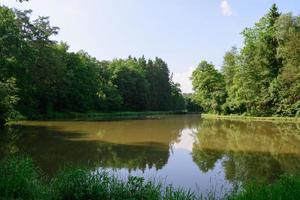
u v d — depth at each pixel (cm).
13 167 887
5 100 3438
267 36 6028
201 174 1522
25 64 4006
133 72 10006
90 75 7638
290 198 710
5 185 829
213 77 8144
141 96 9981
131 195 826
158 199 850
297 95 5462
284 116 5797
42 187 900
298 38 5294
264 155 2022
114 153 2073
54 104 6562
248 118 6153
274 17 6312
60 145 2362
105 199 827
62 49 6731
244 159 1888
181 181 1395
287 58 5384
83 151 2114
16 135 2947
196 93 8662
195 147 2380
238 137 2998
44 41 4794
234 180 1397
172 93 12669
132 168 1641
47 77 4962
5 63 3644
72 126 4059
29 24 4628
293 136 3020
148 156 1988
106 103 8412
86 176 864
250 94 6162
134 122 5141
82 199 822
